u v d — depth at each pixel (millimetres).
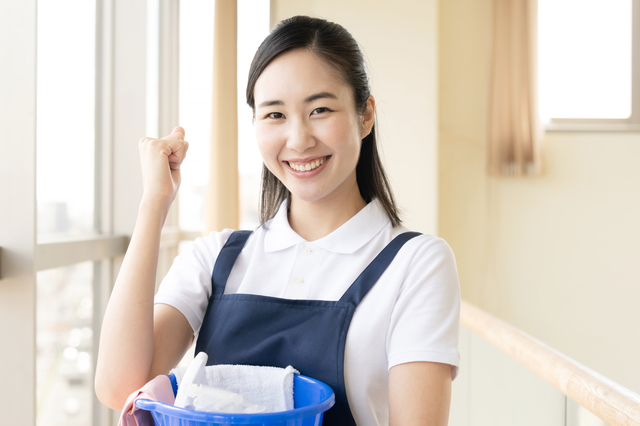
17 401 1392
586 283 3338
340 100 806
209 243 954
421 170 3131
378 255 822
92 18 2146
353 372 761
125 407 678
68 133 1932
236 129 2688
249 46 2945
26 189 1385
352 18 3117
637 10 3391
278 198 973
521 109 3260
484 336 1361
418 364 719
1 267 1375
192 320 886
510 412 1246
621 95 3408
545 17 3418
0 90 1378
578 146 3355
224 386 730
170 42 2994
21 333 1386
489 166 3307
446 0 3340
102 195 2258
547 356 1034
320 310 797
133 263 806
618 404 784
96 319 2178
